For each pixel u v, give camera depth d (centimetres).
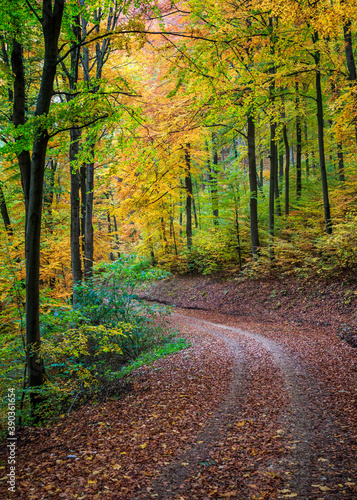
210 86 775
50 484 359
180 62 707
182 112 1095
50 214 1482
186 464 396
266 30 909
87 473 383
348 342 912
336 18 897
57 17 590
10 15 607
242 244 1973
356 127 1122
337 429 456
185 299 2042
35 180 628
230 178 1944
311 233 1600
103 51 1000
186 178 2288
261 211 2209
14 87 696
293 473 362
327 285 1348
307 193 2017
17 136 604
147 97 1287
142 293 2453
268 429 477
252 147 1723
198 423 511
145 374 794
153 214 1816
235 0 1027
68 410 661
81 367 749
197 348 997
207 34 696
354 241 1296
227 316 1584
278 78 1263
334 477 346
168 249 2512
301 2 909
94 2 631
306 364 774
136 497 334
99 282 1131
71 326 874
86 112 616
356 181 1605
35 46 833
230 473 372
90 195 1310
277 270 1688
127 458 416
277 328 1218
